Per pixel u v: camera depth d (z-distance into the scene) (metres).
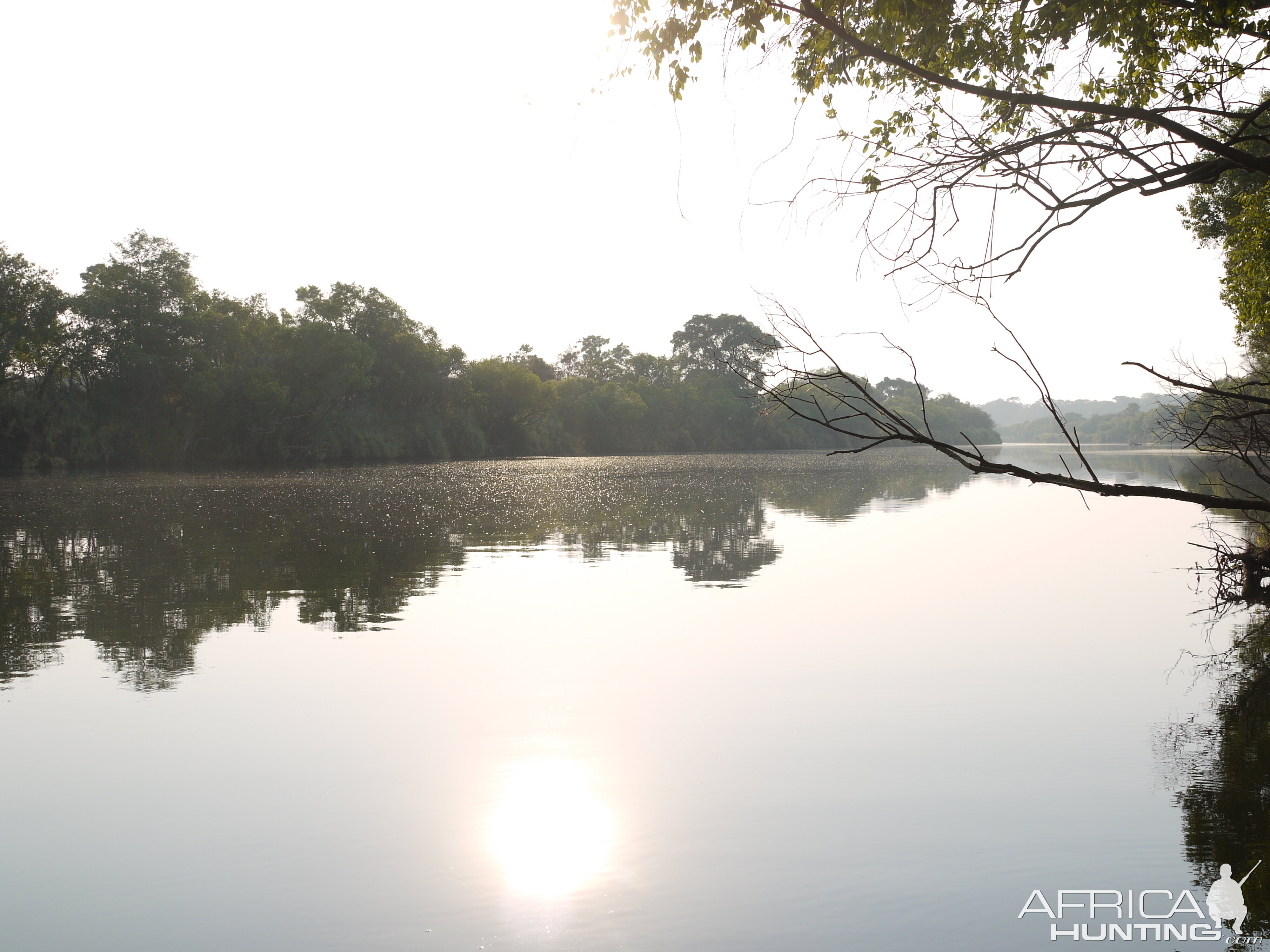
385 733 8.66
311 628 13.24
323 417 76.56
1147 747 8.28
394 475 57.53
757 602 15.30
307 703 9.62
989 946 5.19
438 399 88.69
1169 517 30.36
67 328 63.28
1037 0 6.49
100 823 6.76
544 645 12.22
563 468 69.12
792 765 7.83
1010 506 34.69
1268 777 7.52
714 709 9.40
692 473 60.53
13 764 7.91
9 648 11.99
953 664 11.21
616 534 25.27
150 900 5.73
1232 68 6.95
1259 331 16.84
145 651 11.87
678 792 7.27
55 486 45.12
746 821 6.73
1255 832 6.54
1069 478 4.96
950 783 7.44
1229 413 7.51
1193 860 6.14
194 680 10.48
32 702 9.67
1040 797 7.17
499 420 98.00
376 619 13.84
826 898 5.66
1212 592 16.33
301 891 5.80
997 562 20.11
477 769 7.77
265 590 16.30
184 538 23.94
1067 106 5.53
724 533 25.69
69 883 5.92
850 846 6.33
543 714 9.24
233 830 6.64
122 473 57.81
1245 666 11.12
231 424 70.38
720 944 5.20
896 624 13.59
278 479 52.03
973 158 6.16
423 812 6.92
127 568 18.83
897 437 4.75
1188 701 9.71
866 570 18.86
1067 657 11.57
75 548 21.95
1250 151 11.38
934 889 5.79
